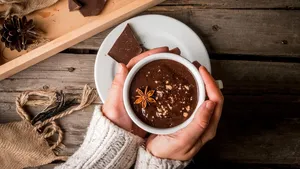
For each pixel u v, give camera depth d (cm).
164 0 71
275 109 71
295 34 72
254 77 72
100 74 67
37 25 71
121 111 57
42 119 71
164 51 57
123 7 68
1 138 68
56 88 72
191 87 52
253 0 72
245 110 72
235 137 71
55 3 71
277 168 71
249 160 71
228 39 72
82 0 70
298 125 71
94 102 72
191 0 72
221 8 72
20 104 70
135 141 58
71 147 71
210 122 54
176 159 56
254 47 72
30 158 70
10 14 70
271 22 72
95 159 58
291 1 72
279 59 72
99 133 57
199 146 56
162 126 51
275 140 71
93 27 68
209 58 68
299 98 71
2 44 71
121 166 60
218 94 52
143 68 52
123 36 67
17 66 67
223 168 71
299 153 71
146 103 51
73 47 72
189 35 68
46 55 69
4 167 69
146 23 68
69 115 72
